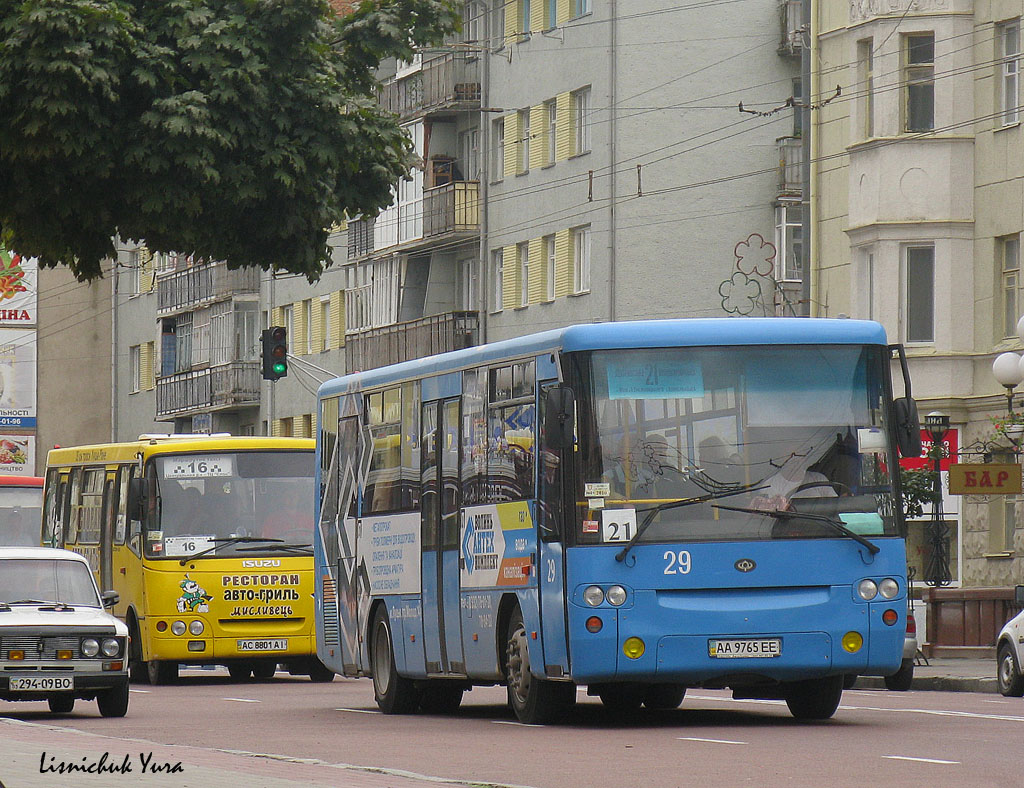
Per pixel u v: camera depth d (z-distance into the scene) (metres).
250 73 23.48
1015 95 74.19
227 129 23.56
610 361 34.06
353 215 25.28
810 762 28.12
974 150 76.00
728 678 33.59
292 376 135.62
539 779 26.75
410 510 41.03
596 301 103.19
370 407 43.69
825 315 81.81
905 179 76.81
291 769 27.69
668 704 40.91
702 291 102.31
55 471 68.56
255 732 37.50
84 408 165.25
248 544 58.62
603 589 33.47
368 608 43.16
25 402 163.50
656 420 34.00
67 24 22.50
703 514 33.72
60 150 22.77
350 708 44.94
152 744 32.25
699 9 102.62
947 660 62.84
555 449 34.38
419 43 26.14
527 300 110.19
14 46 22.59
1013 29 74.50
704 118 102.62
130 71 23.05
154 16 23.75
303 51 24.09
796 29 102.56
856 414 34.38
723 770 27.28
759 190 102.88
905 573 34.19
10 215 23.86
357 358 125.94
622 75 102.31
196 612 57.94
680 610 33.44
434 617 39.69
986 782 25.20
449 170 118.00
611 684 34.44
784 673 33.66
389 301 122.50
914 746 30.47
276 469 59.38
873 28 78.06
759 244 102.75
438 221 115.38
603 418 33.91
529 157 109.88
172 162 23.16
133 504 58.25
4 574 43.72
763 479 33.91
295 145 24.02
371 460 43.47
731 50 102.81
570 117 106.00
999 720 36.03
